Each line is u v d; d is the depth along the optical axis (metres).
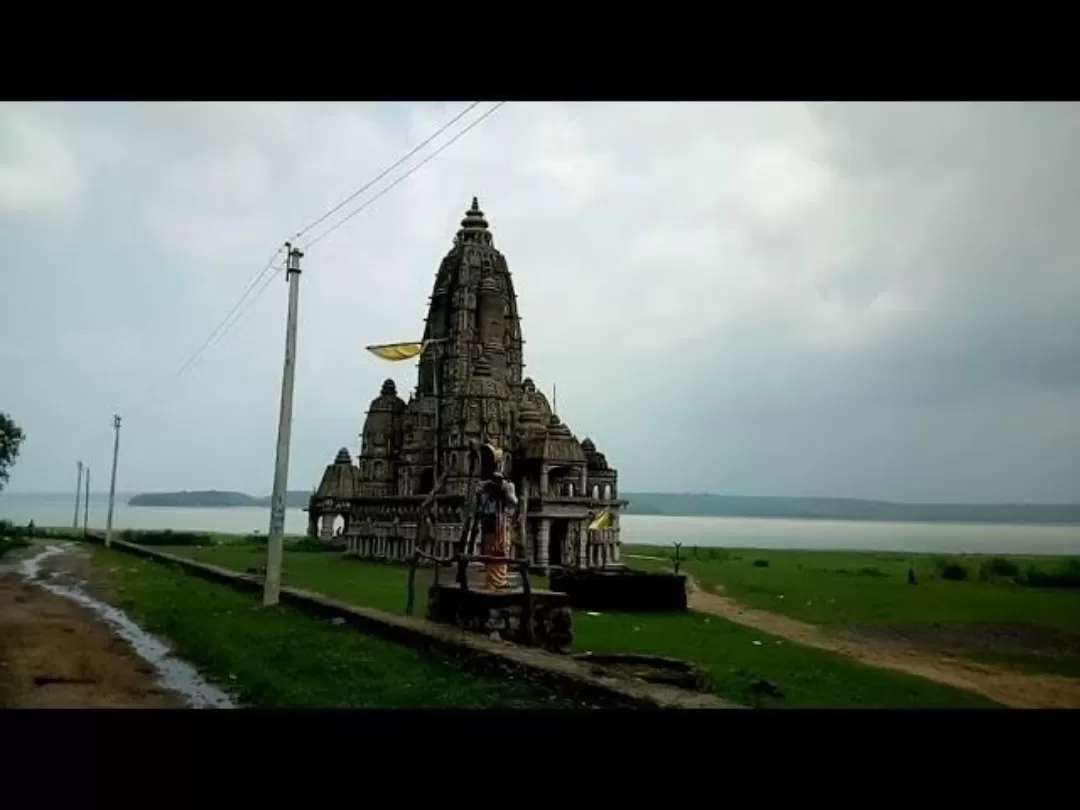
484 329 70.81
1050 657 25.88
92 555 64.50
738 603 38.31
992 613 35.91
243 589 32.59
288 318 28.61
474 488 20.84
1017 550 117.69
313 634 19.61
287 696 12.62
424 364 72.44
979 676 22.06
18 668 15.91
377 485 75.50
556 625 19.14
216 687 14.43
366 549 67.38
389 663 15.59
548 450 61.94
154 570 46.50
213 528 171.38
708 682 16.30
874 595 44.34
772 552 107.50
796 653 23.16
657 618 30.58
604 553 66.31
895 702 16.64
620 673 12.77
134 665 16.67
